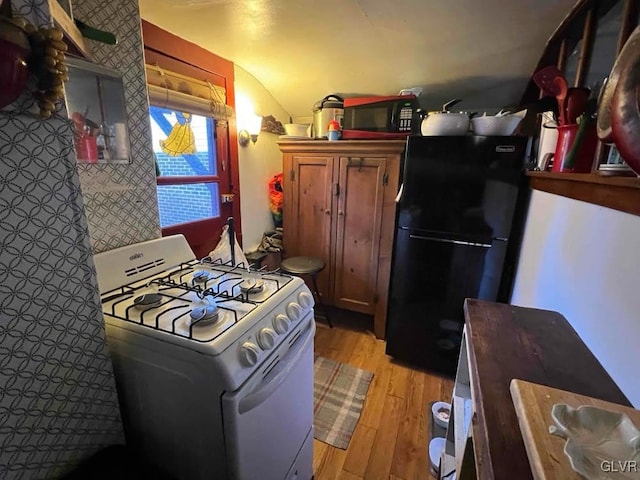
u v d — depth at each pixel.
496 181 1.58
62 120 0.63
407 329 1.95
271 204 2.58
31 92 0.57
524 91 2.05
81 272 0.71
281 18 1.46
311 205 2.31
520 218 1.62
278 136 2.59
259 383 0.80
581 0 1.17
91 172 1.00
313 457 1.34
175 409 0.79
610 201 0.76
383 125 2.03
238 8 1.38
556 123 1.33
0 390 0.61
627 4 0.88
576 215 0.97
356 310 2.35
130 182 1.13
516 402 0.56
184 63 1.61
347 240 2.25
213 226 1.96
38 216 0.62
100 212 1.04
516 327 0.88
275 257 2.51
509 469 0.46
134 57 1.09
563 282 1.02
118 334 0.80
